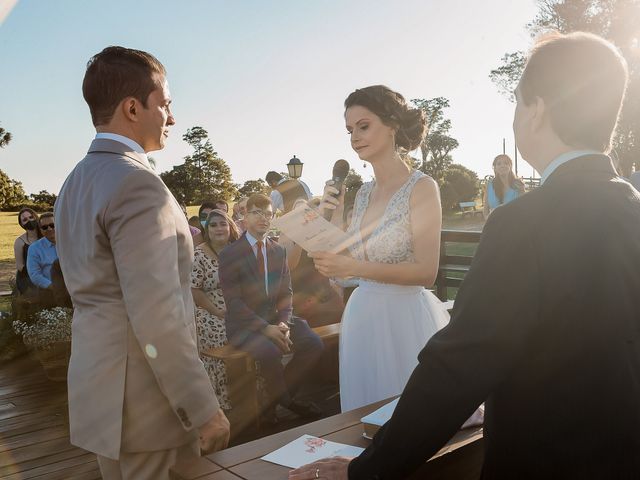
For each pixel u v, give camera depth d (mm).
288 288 4133
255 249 3949
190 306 1610
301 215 2035
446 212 29703
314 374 4797
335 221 2436
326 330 4379
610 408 881
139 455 1532
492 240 931
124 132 1599
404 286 2193
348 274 2033
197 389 1483
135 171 1464
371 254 2197
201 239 5805
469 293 922
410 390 935
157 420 1515
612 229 915
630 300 904
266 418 3896
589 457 880
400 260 2141
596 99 989
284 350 3836
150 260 1411
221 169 58031
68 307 5148
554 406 897
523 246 904
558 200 933
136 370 1498
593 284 884
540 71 1021
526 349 911
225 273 3836
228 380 3658
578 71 990
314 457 1409
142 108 1605
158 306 1404
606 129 1011
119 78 1573
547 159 1045
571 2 20172
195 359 1487
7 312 6668
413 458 928
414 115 2154
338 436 1547
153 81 1622
